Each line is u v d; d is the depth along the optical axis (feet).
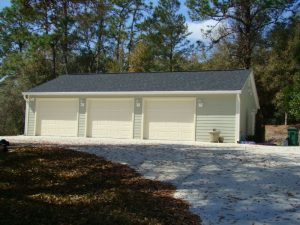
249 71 70.38
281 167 33.50
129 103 68.90
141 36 133.39
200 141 63.52
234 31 112.88
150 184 27.99
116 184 27.89
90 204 22.71
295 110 78.69
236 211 22.30
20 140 56.95
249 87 71.31
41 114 74.90
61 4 46.19
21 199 23.18
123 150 41.81
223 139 62.18
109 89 70.54
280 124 108.68
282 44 105.09
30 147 41.16
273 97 105.60
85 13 50.47
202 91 63.10
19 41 111.34
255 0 105.70
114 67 128.67
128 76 77.05
